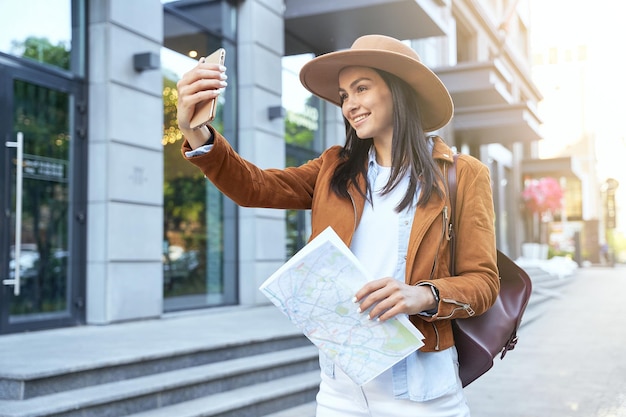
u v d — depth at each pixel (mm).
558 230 40094
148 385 4488
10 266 6328
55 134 6914
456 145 18484
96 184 7172
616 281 22266
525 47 29016
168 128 8359
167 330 6516
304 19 10305
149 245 7617
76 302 7031
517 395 5609
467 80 14039
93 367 4441
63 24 7082
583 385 5973
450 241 1621
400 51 1676
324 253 1457
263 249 9617
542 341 8781
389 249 1629
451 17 17781
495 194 23891
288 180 1808
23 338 5898
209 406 4547
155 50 7828
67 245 6992
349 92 1694
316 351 6184
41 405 3877
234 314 8383
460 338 1666
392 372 1606
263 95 9734
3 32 6414
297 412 5035
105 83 7188
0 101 6309
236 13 9680
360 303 1447
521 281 1802
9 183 6355
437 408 1615
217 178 1664
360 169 1711
